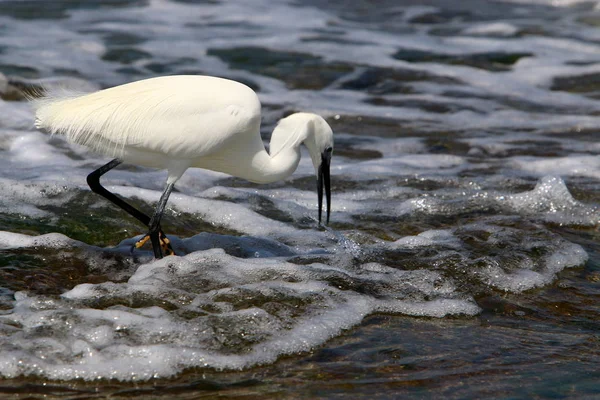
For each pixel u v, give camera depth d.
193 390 7.10
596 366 7.93
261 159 10.16
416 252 10.82
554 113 19.20
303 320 8.48
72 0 26.27
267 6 27.44
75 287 8.95
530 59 23.06
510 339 8.51
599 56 23.45
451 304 9.27
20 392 6.90
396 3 29.52
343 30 25.06
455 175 14.73
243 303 8.79
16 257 9.70
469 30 26.02
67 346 7.53
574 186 14.12
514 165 15.43
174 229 11.39
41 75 18.78
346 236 11.46
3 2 25.34
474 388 7.38
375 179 14.27
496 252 10.91
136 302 8.61
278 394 7.11
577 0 30.00
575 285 10.13
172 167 9.75
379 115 18.47
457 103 19.59
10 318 7.99
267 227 11.78
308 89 20.03
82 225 11.07
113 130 9.24
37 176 12.94
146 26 24.11
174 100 9.31
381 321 8.77
